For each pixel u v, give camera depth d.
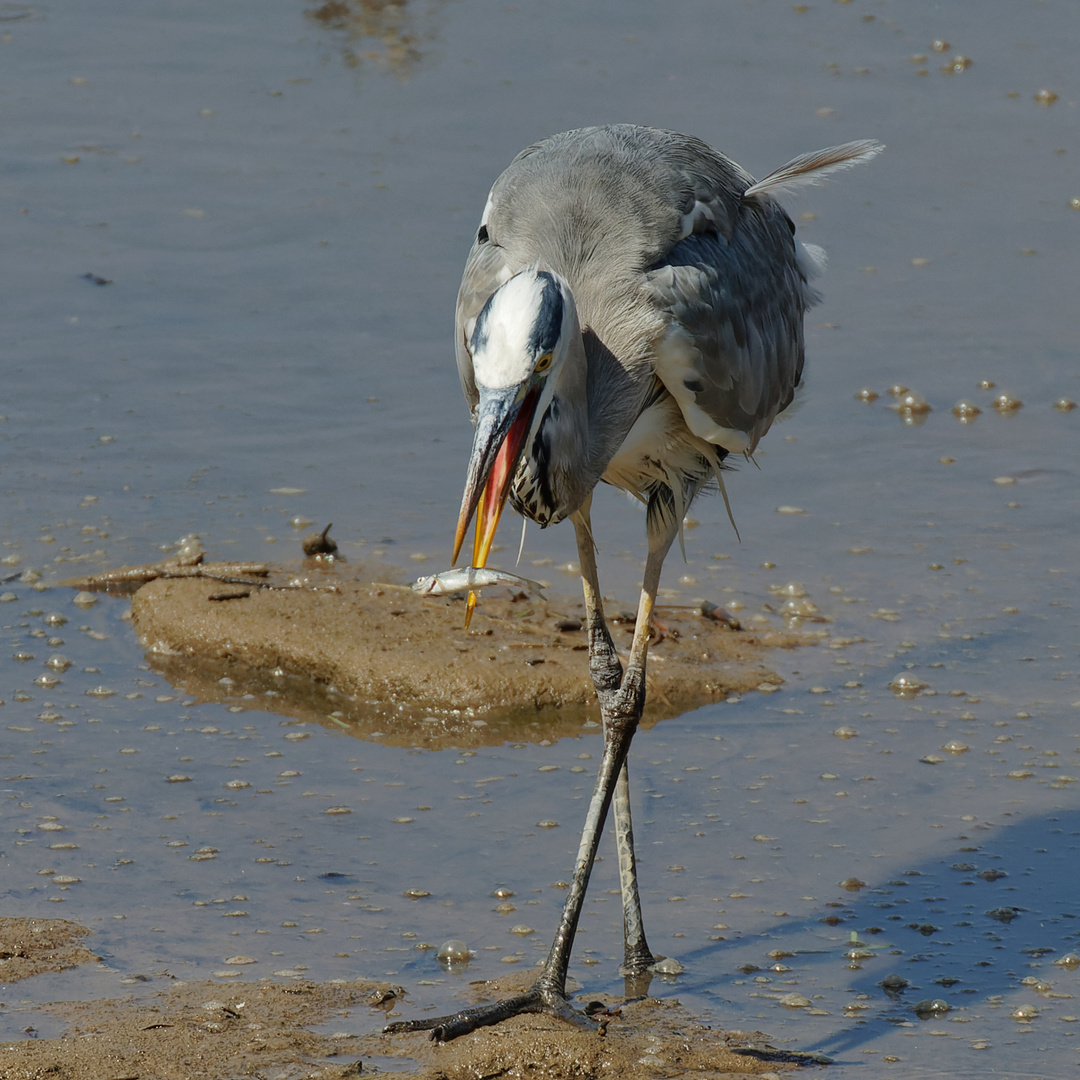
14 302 17.44
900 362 16.67
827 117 21.92
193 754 10.50
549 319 7.59
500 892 9.01
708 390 9.02
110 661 11.70
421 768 10.46
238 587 12.38
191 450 14.90
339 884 9.05
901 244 19.14
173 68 24.28
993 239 19.25
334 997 7.91
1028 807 9.85
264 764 10.41
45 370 16.16
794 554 13.41
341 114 22.52
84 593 12.55
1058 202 20.06
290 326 17.20
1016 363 16.61
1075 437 15.30
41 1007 7.70
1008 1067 7.41
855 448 15.27
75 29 25.92
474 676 11.23
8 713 10.89
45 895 8.80
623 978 8.30
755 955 8.48
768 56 24.53
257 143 21.59
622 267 8.64
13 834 9.41
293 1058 7.28
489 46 25.08
